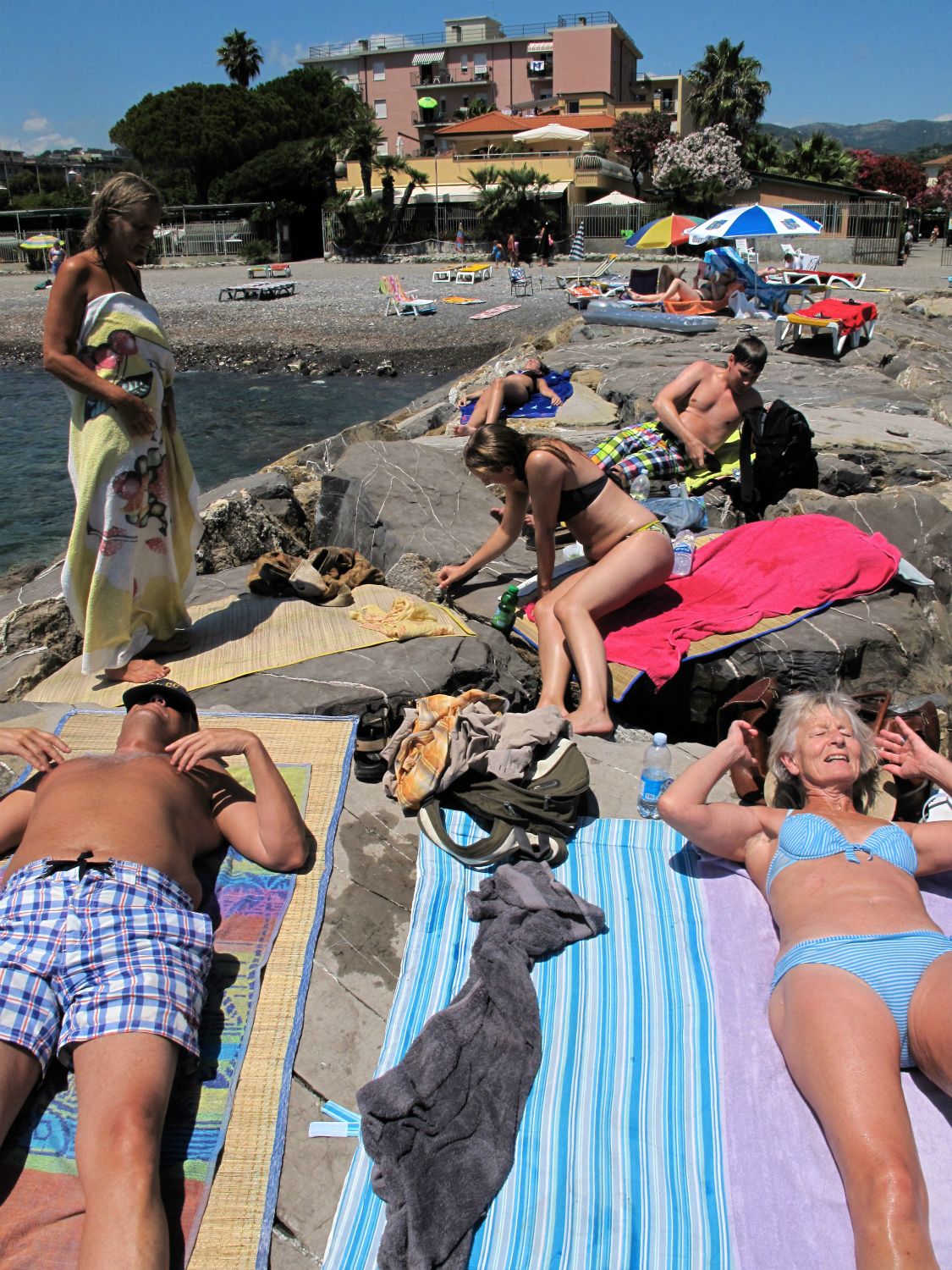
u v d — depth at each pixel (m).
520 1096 2.89
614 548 5.52
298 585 6.18
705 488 8.02
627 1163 2.70
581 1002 3.23
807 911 3.23
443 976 3.35
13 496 14.78
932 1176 2.62
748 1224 2.54
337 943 3.53
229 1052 3.04
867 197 43.41
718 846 3.72
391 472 7.73
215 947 3.42
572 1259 2.47
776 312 18.91
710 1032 3.11
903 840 3.43
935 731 4.34
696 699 5.53
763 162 55.59
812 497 7.34
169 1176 2.69
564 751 4.28
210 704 4.95
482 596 6.26
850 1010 2.77
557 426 10.79
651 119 54.09
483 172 48.91
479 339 26.48
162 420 5.16
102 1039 2.69
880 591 6.01
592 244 46.91
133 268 5.04
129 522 5.01
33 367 26.69
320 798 4.23
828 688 5.38
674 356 14.32
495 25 74.12
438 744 4.18
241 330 29.00
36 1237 2.46
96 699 5.02
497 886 3.66
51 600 6.27
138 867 3.16
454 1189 2.61
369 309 31.81
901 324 17.92
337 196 51.84
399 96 76.50
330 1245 2.54
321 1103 2.96
